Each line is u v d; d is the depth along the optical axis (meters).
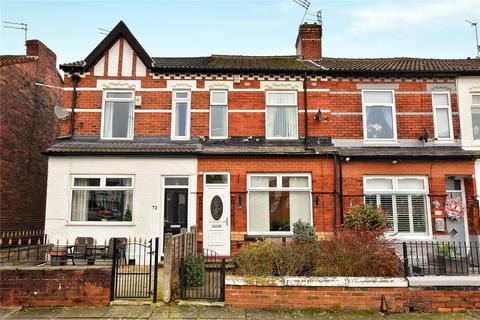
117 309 7.86
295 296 8.04
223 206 13.09
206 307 8.00
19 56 16.44
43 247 11.77
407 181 13.42
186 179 13.27
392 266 8.45
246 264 8.76
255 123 14.08
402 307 7.95
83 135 13.79
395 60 17.33
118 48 14.28
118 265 8.98
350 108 14.17
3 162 13.56
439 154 13.10
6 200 13.70
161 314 7.59
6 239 13.11
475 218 13.10
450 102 14.23
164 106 14.05
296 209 13.32
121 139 13.80
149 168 13.09
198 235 12.88
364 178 13.34
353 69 14.08
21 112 14.73
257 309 7.96
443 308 7.96
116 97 14.15
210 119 14.13
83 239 12.21
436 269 10.08
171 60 16.88
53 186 12.87
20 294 8.12
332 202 13.11
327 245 8.95
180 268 9.00
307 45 17.28
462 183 13.66
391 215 13.23
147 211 12.88
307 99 14.20
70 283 8.16
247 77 14.33
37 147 15.88
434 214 13.10
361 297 8.02
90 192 13.10
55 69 17.53
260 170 13.24
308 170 13.25
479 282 8.03
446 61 16.84
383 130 14.17
